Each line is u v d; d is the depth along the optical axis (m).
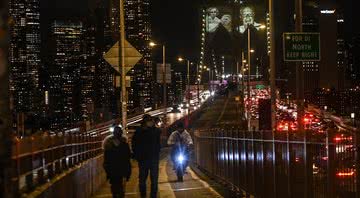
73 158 16.09
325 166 9.55
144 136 16.19
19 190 8.67
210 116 129.62
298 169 11.31
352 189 8.29
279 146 13.12
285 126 42.31
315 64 94.62
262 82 90.06
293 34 20.52
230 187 21.08
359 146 8.03
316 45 20.58
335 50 101.19
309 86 92.94
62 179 12.34
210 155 27.75
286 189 12.39
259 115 29.86
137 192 21.16
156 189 16.33
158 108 125.12
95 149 23.59
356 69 109.00
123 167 14.84
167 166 36.44
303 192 10.95
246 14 197.25
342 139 8.75
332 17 98.94
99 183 22.75
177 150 24.80
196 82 146.62
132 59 26.16
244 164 18.23
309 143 10.48
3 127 5.83
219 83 199.62
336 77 101.75
